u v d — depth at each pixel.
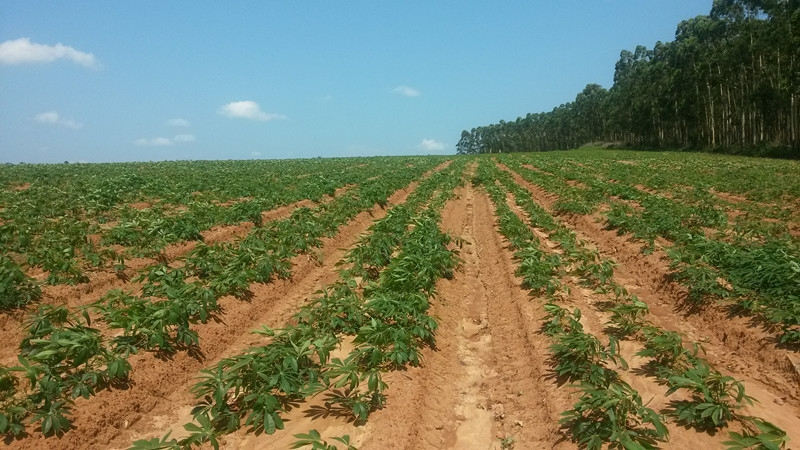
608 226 16.23
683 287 9.73
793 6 54.03
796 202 18.97
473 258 14.52
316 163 54.31
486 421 6.44
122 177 24.55
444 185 30.33
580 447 5.32
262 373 5.91
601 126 118.44
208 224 14.86
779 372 6.65
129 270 10.71
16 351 7.21
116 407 5.92
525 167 46.97
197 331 7.96
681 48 75.12
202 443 5.45
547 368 7.23
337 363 6.16
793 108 49.66
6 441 4.93
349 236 16.50
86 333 6.34
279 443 5.54
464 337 9.14
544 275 10.71
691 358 6.54
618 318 8.41
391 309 8.09
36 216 14.35
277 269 11.21
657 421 5.19
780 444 4.73
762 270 8.82
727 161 44.41
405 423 5.89
